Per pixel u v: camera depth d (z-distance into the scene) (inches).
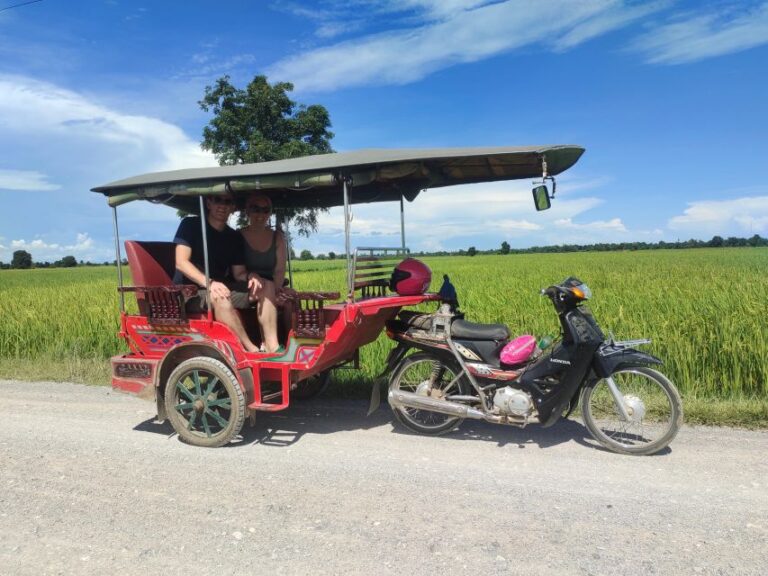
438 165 192.4
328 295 180.9
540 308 355.9
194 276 196.9
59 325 376.8
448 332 188.5
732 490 142.6
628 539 119.0
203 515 133.3
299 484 151.3
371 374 269.1
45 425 208.7
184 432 188.5
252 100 1306.6
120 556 115.3
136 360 199.5
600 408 208.5
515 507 135.3
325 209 263.4
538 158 180.1
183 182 187.8
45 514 134.8
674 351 245.1
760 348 227.6
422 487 148.1
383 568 109.3
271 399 223.9
